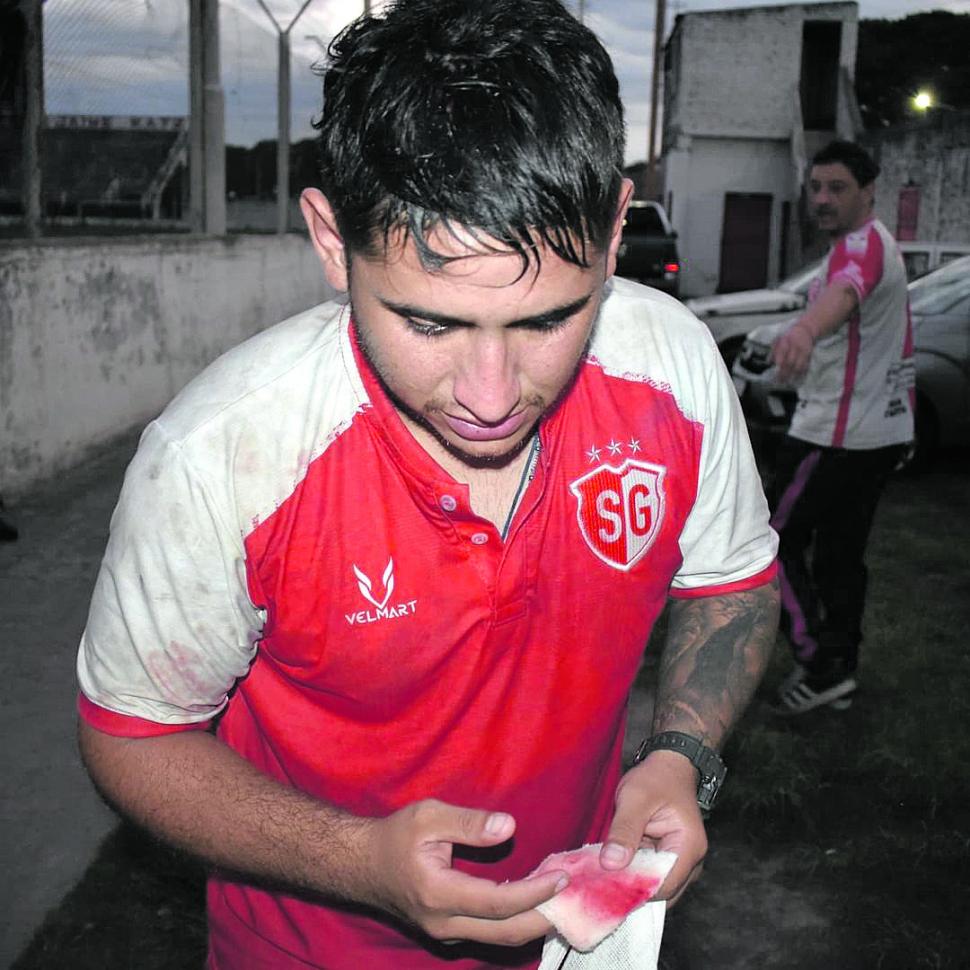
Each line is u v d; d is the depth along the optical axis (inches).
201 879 117.1
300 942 53.0
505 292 34.6
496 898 41.3
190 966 104.4
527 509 46.0
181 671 46.8
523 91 34.4
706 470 52.3
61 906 112.3
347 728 49.1
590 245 35.4
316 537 44.7
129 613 45.5
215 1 394.6
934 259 455.5
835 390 143.6
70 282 273.3
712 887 119.6
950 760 140.6
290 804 45.5
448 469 45.9
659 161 1187.3
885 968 107.4
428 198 33.0
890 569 217.9
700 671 55.3
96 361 290.7
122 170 332.8
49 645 171.0
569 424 47.8
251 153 474.0
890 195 877.8
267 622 47.2
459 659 46.9
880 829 128.8
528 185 33.4
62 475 269.3
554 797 51.9
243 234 451.5
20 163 272.2
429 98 34.2
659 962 69.5
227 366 45.8
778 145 1007.6
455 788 49.8
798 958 108.7
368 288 36.3
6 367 240.5
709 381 52.0
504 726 49.1
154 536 44.2
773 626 58.0
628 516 48.9
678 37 1012.5
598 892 45.1
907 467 296.0
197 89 392.2
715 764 52.2
